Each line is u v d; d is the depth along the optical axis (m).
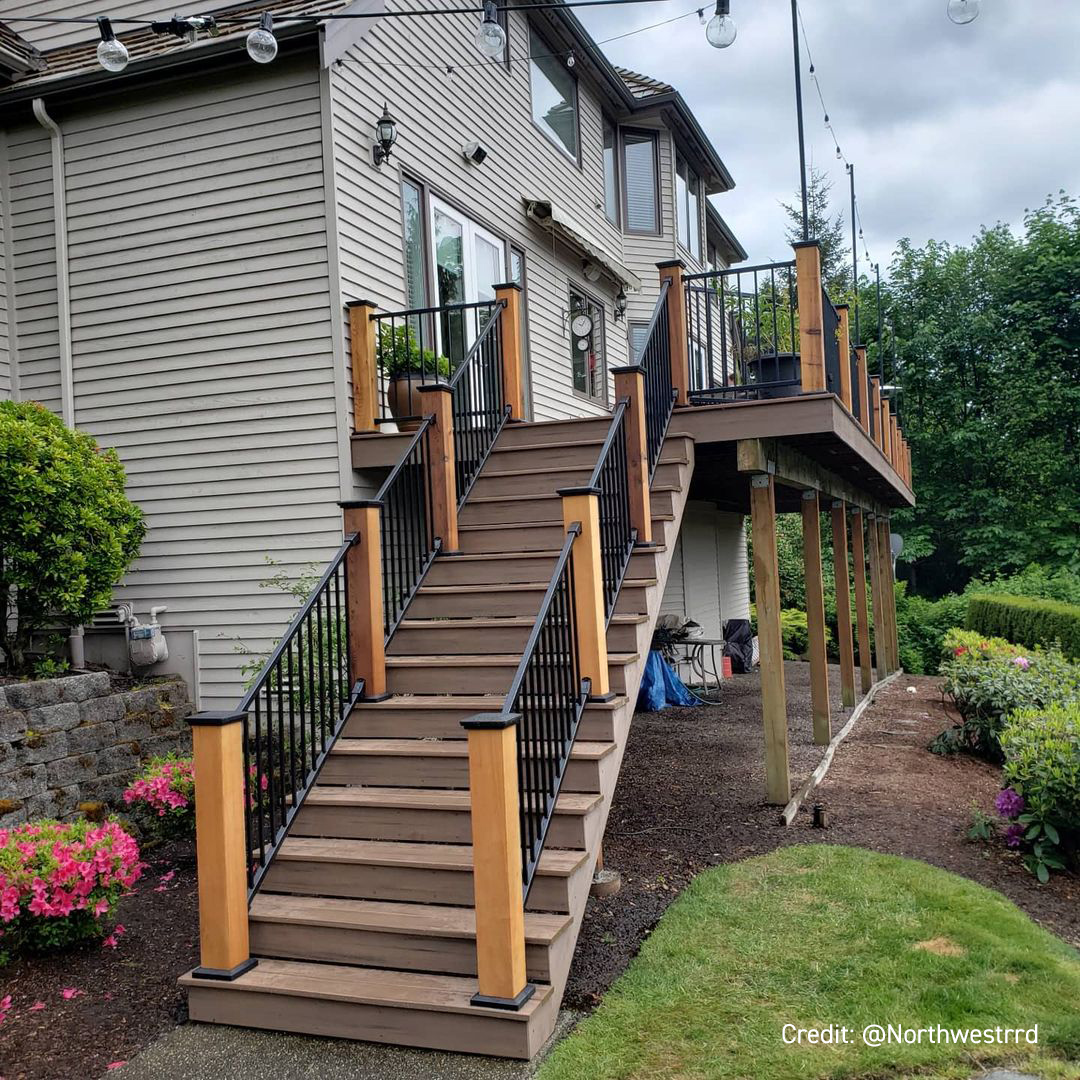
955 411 25.72
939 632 19.00
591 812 3.98
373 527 4.93
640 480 5.35
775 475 6.76
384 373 7.17
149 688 6.73
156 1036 3.54
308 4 7.17
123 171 7.44
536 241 10.62
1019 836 5.40
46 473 5.98
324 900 3.97
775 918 4.30
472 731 3.32
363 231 7.20
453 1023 3.29
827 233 34.25
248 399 7.11
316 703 6.45
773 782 6.40
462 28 9.02
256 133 7.04
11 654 6.33
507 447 6.59
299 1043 3.42
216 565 7.22
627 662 4.62
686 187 16.23
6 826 5.39
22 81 7.64
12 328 7.79
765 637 6.48
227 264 7.14
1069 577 20.14
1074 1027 3.25
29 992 3.98
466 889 3.83
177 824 5.89
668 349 6.41
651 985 3.71
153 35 7.84
